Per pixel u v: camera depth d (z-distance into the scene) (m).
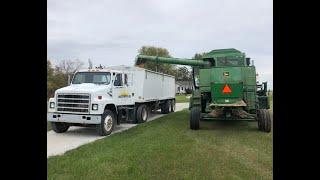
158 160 6.80
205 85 11.98
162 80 18.92
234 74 11.66
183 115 18.05
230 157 7.16
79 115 10.90
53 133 11.69
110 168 6.20
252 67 11.64
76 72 12.59
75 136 10.98
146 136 10.02
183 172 5.93
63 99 11.16
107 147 8.26
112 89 11.99
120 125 14.12
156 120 15.16
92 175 5.77
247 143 8.92
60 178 5.59
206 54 14.07
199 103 11.98
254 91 11.52
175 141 9.10
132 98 13.76
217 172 5.95
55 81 31.41
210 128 12.06
